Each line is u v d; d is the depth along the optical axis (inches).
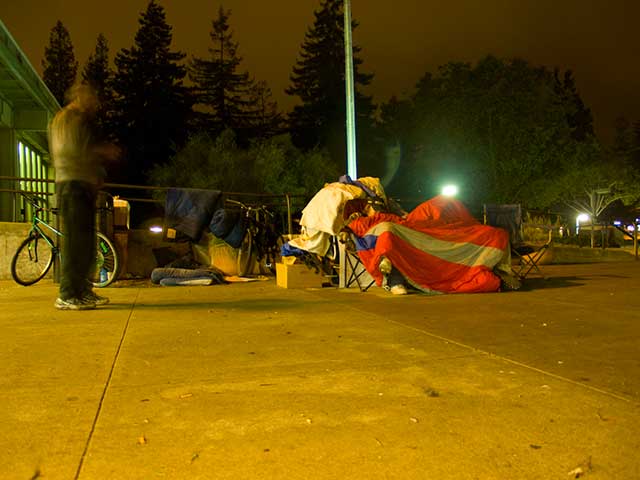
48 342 176.9
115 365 150.9
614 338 185.5
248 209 389.7
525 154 1189.1
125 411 117.0
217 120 2183.8
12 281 349.1
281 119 2262.6
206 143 1502.2
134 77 1959.9
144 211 1528.1
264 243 393.7
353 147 368.8
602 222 720.3
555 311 238.7
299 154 1646.2
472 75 1274.6
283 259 341.1
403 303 262.1
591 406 120.2
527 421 111.9
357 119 2135.8
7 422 110.9
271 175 1417.3
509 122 1189.1
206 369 147.4
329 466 93.3
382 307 249.8
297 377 140.6
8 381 136.6
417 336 187.6
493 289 298.5
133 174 1937.7
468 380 138.5
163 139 1956.2
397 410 117.8
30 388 131.4
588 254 620.4
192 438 103.8
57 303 236.5
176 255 387.2
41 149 966.4
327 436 104.8
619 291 305.0
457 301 268.1
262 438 104.0
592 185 1375.5
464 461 95.0
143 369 147.3
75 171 230.7
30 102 789.9
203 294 296.4
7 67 651.5
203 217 365.1
